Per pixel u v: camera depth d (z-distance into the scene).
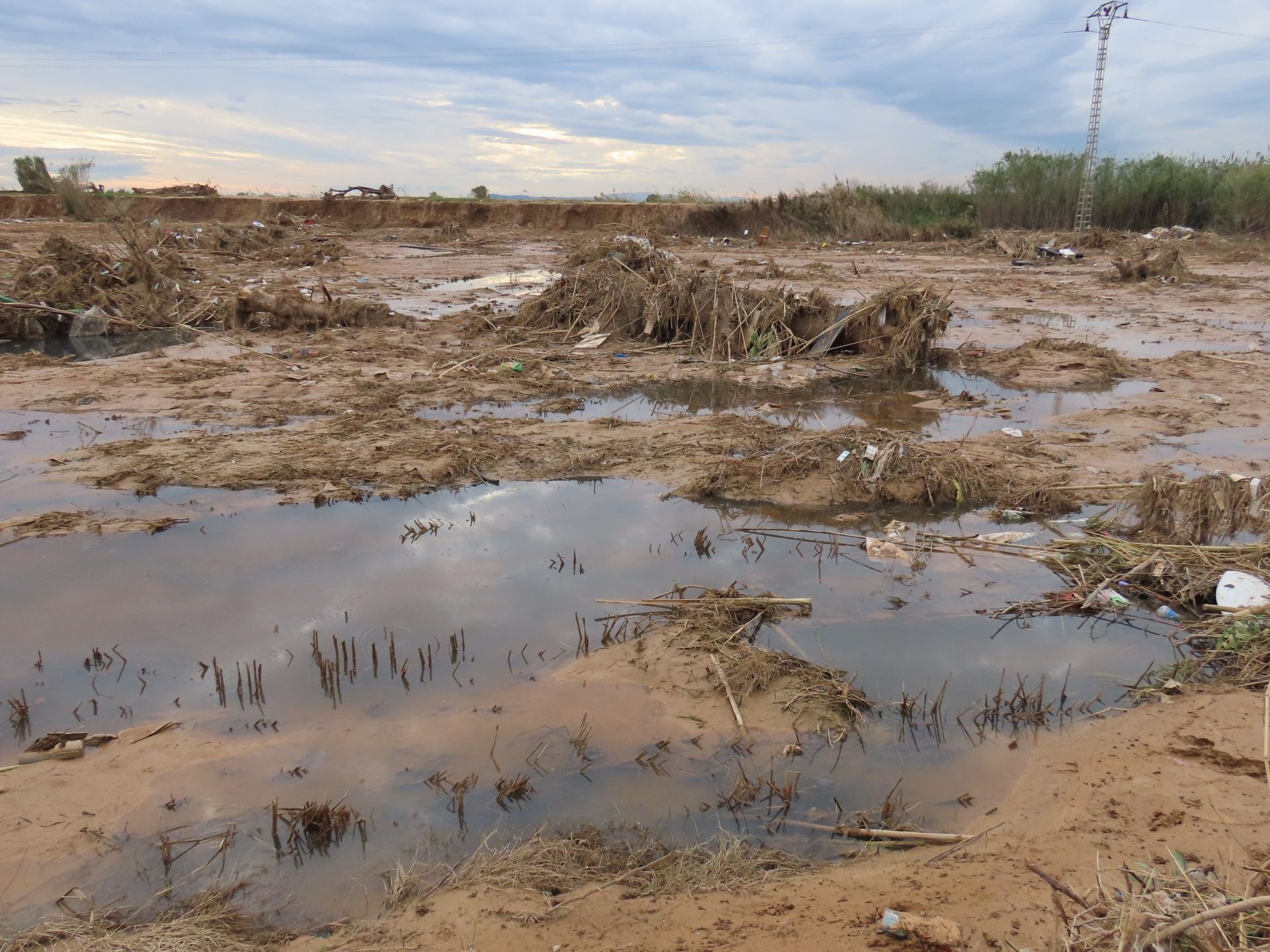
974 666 4.84
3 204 40.34
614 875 3.30
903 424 9.55
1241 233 34.88
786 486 7.46
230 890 3.23
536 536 6.60
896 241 36.97
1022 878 3.22
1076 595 5.55
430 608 5.47
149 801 3.72
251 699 4.48
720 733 4.22
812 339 13.48
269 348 13.70
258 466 7.89
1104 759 3.97
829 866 3.36
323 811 3.56
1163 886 2.93
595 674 4.71
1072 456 8.23
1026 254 30.00
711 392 11.17
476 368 12.21
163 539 6.45
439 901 3.16
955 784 3.86
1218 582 5.49
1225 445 8.55
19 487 7.42
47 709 4.40
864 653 4.98
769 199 39.94
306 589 5.71
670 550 6.34
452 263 26.88
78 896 3.20
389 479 7.66
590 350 13.52
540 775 3.91
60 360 12.50
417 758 4.04
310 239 29.23
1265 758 3.86
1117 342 14.30
